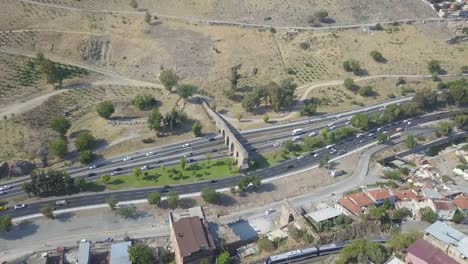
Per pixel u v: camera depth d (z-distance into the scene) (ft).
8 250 549.54
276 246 549.13
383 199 608.19
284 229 585.63
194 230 530.27
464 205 603.26
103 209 611.06
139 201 627.46
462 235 509.76
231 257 532.32
